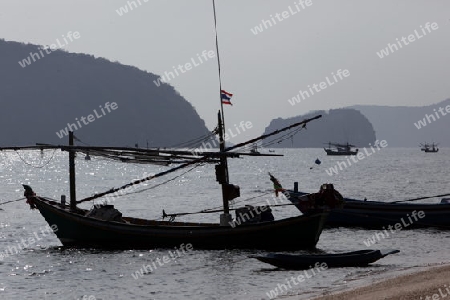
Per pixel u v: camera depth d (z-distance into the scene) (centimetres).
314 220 3894
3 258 3975
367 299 2241
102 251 4116
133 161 4300
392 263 3481
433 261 3578
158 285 3147
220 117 4231
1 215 6831
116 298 2916
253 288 2950
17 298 2962
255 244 3981
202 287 3042
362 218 5147
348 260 3325
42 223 6088
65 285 3212
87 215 4253
